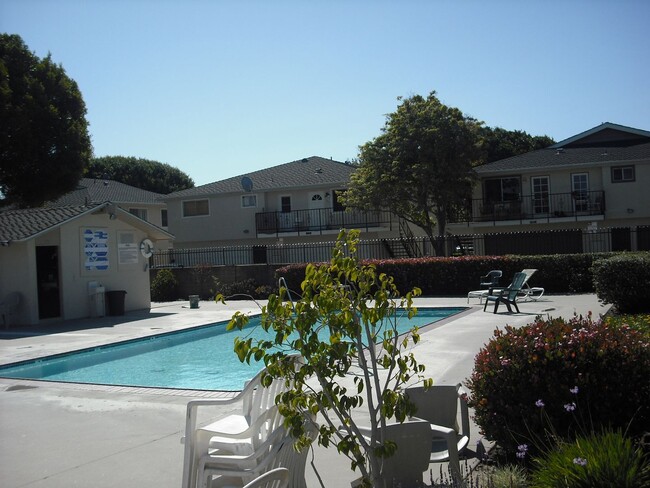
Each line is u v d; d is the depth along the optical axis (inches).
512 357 199.6
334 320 139.6
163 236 936.3
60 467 228.2
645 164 1264.8
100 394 357.7
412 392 206.8
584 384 187.3
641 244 1007.6
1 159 1063.0
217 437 174.2
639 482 133.5
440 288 922.7
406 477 161.5
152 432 269.9
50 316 784.9
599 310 621.3
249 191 1418.6
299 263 1109.1
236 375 467.5
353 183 1305.4
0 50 1079.0
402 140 1235.2
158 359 543.5
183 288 1114.7
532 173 1341.0
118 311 828.6
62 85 1139.9
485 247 1110.4
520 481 160.4
